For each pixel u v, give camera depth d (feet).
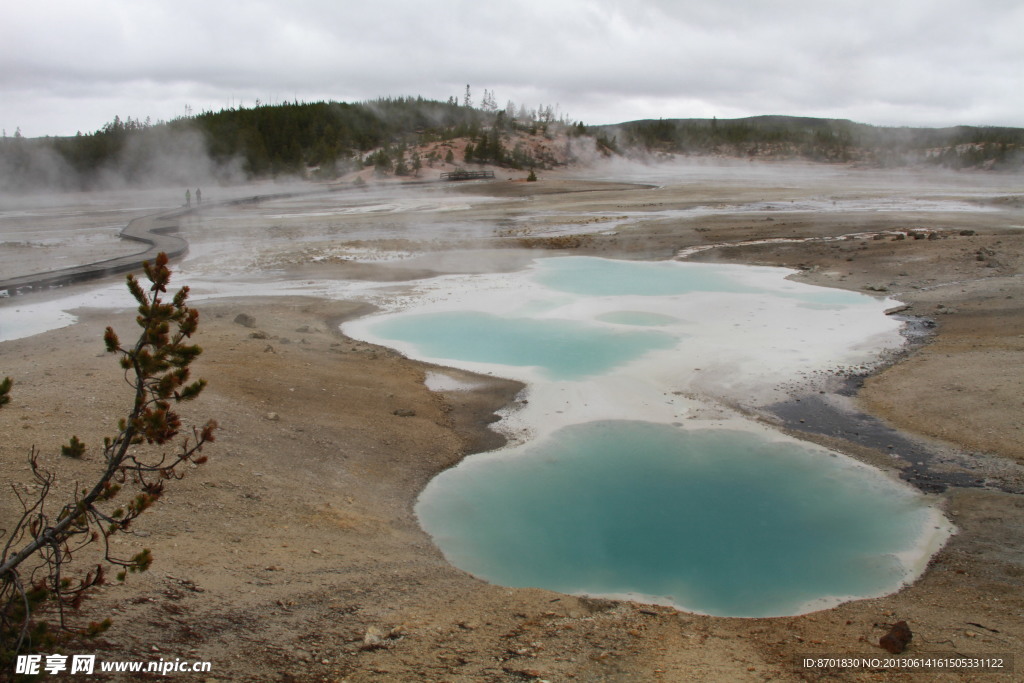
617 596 21.08
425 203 160.25
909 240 81.00
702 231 97.40
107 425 27.68
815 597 21.01
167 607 16.34
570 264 77.10
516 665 15.55
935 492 27.40
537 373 41.39
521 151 293.43
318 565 20.36
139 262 78.07
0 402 13.07
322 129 327.47
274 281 69.72
